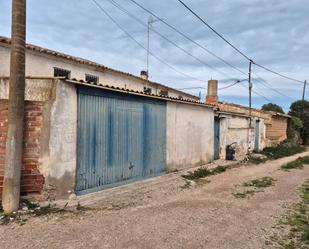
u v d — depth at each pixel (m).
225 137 17.50
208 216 6.59
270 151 23.23
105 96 8.54
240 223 6.25
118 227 5.68
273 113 27.95
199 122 14.16
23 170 6.75
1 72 9.64
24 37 6.23
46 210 6.38
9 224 5.61
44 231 5.34
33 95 6.91
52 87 7.03
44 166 6.91
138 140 9.95
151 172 10.66
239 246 5.09
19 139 6.21
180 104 12.52
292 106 41.56
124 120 9.32
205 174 12.02
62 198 7.27
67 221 5.88
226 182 10.73
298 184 10.92
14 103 6.14
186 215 6.59
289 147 27.84
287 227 6.12
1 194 6.66
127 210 6.80
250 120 21.31
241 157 18.77
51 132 6.97
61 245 4.81
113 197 7.86
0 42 9.53
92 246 4.82
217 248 4.97
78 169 7.73
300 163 17.19
